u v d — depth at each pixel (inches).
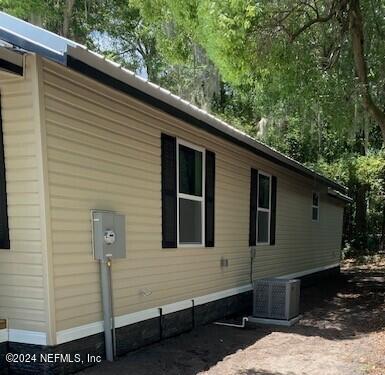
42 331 147.6
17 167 148.7
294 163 366.3
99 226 165.5
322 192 506.9
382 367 180.4
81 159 162.7
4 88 148.6
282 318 268.4
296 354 198.8
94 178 168.9
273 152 321.1
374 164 684.1
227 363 182.5
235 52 268.5
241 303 302.4
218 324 259.8
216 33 261.0
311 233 471.8
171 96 191.3
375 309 319.3
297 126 545.6
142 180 198.1
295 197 420.2
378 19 331.3
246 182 313.0
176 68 673.6
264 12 266.7
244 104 709.3
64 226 153.9
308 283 458.6
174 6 326.6
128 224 187.9
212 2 253.6
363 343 221.1
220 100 714.2
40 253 146.9
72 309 156.3
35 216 147.2
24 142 147.6
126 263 185.9
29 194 147.7
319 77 322.7
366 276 546.6
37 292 147.9
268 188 357.7
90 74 145.9
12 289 151.3
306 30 316.2
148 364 171.9
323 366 181.5
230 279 288.7
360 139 691.4
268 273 352.8
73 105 159.5
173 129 223.0
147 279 200.1
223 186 279.3
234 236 294.8
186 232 239.5
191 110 210.1
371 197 806.5
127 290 186.1
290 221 407.2
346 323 272.5
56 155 151.4
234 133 260.4
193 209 246.8
